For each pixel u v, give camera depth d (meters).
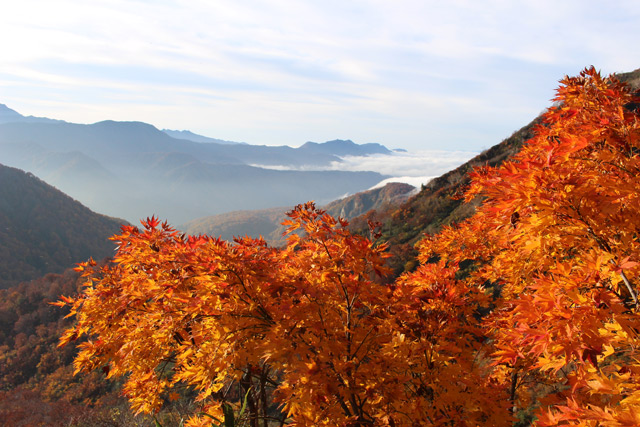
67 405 27.61
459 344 4.51
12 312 68.31
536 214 2.88
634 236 2.98
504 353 2.94
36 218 152.00
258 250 4.57
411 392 4.23
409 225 49.66
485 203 3.15
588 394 2.93
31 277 127.31
